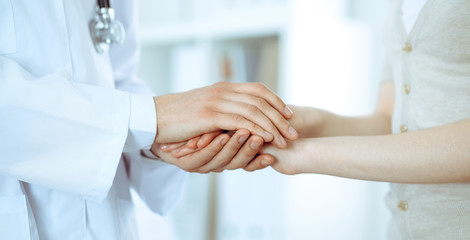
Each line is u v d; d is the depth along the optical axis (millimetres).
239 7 2086
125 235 831
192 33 2234
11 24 645
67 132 617
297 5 1862
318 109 875
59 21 688
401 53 764
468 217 662
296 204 1979
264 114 720
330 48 1955
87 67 740
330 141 715
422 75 708
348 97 2027
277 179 2094
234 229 2203
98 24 779
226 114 705
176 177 938
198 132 709
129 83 989
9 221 635
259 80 2215
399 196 769
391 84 968
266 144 762
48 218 689
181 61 2520
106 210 744
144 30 2375
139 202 1112
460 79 658
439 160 604
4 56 652
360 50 2053
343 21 1998
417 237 732
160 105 706
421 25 685
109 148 641
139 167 887
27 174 617
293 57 1874
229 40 2240
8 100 578
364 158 660
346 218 2037
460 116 661
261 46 2205
